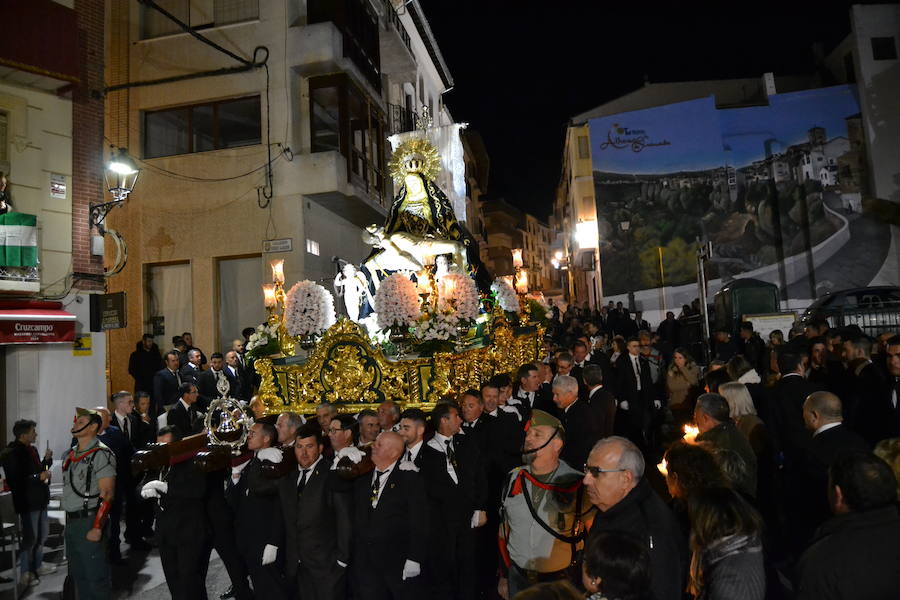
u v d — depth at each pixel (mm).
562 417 8133
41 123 12289
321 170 16719
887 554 3010
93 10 13398
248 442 5992
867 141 29875
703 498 3277
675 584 3299
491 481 6867
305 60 17062
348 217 19688
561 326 21016
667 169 31109
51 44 11984
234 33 17500
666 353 15531
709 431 5359
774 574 4473
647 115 31500
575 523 4059
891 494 3139
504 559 4355
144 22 18141
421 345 7117
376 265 8930
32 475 7723
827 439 5148
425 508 5191
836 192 29922
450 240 8906
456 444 6043
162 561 6070
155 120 17984
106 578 6301
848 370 7734
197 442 6230
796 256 29938
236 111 17562
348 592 5824
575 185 36938
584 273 43719
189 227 17250
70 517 6199
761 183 30531
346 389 7484
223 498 6320
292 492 5617
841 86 30453
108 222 17391
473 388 7672
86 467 6246
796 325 14719
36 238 11484
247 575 6367
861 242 29531
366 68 19812
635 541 2680
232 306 17094
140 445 9547
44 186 12234
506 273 69500
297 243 16688
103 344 12773
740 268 30203
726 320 20406
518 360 9672
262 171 17016
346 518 5324
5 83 11820
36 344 11750
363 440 6270
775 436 6703
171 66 17734
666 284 30609
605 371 11281
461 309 7273
